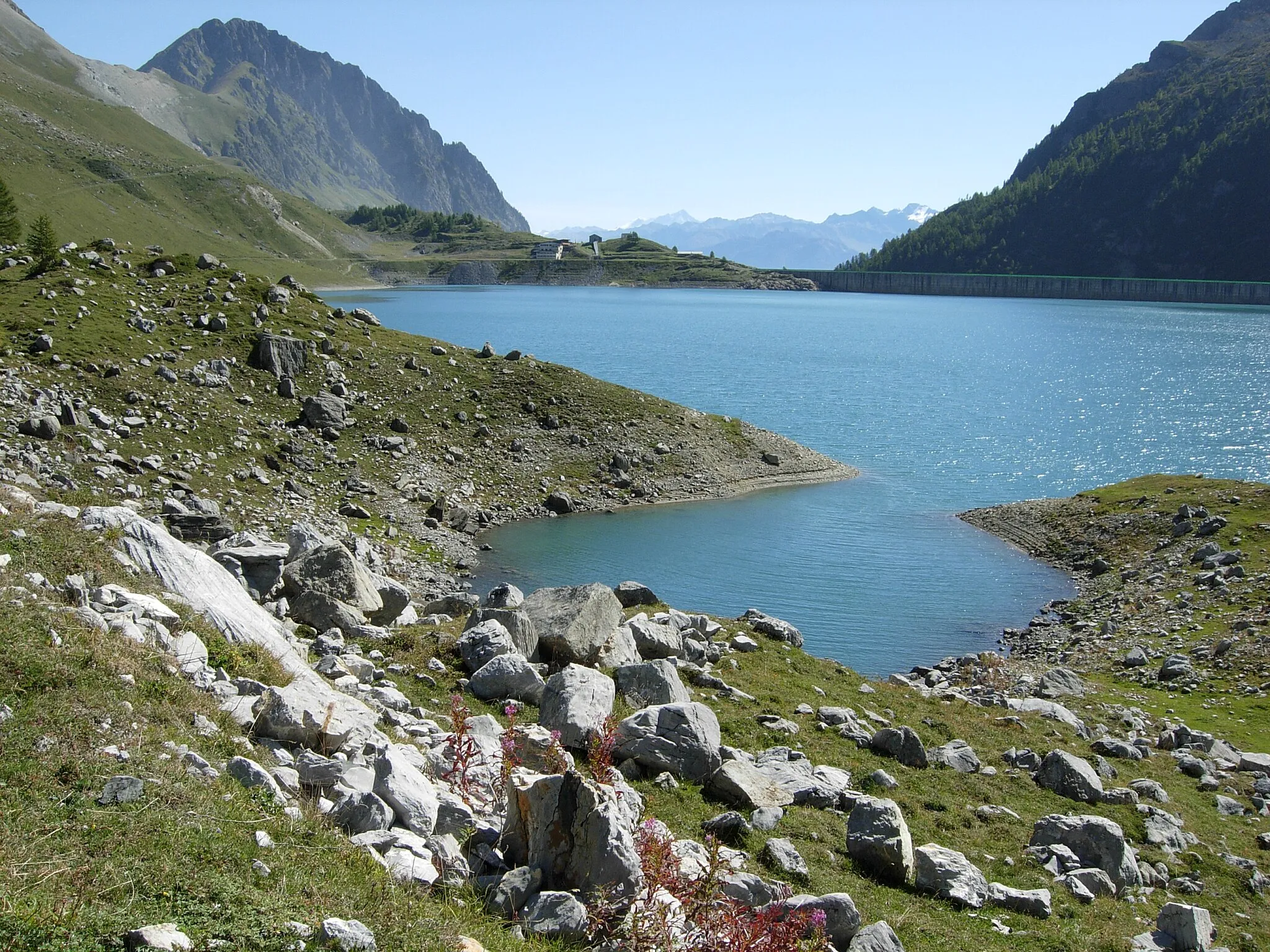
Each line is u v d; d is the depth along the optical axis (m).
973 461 109.56
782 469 97.31
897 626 57.59
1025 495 93.69
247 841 11.54
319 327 94.19
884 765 25.80
